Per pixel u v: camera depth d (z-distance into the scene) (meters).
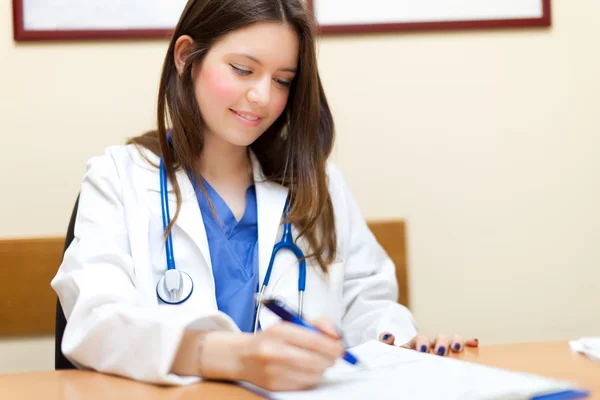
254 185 1.16
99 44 1.45
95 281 0.85
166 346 0.69
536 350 0.86
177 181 1.08
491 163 1.55
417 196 1.54
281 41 1.00
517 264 1.56
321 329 0.67
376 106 1.52
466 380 0.62
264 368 0.63
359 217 1.27
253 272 1.07
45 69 1.44
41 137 1.44
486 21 1.52
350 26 1.50
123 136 1.46
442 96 1.54
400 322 1.08
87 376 0.74
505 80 1.55
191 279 0.98
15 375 0.75
